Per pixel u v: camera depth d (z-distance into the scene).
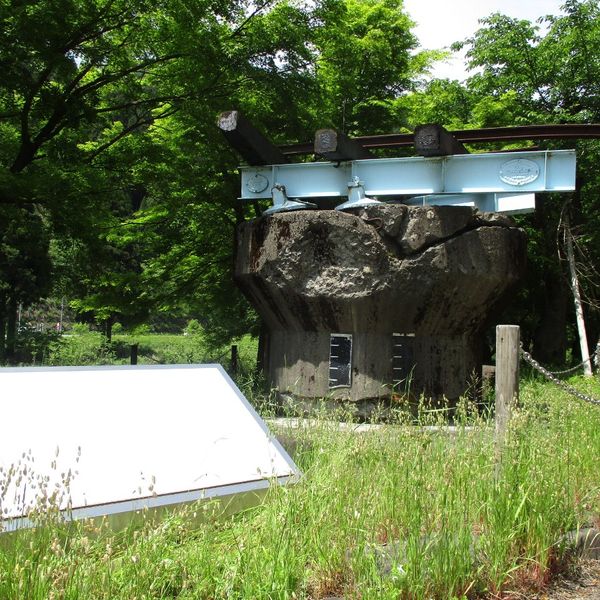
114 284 14.40
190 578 3.04
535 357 20.12
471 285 8.09
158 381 4.23
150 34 12.05
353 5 19.14
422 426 5.06
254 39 12.28
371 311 8.05
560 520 4.02
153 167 13.26
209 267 15.33
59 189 11.15
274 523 3.39
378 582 3.08
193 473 3.85
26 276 23.70
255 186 9.33
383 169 8.81
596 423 6.04
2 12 9.98
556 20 19.41
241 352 19.70
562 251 18.81
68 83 12.42
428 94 20.64
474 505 3.88
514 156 8.44
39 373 3.78
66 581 2.61
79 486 3.41
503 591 3.47
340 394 8.21
